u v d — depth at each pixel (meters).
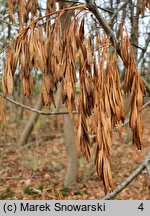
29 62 0.43
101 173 0.40
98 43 0.44
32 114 2.80
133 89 0.41
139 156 2.50
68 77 0.41
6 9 1.35
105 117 0.39
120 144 2.72
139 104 0.41
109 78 0.40
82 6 0.43
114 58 0.40
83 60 0.43
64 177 2.16
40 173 2.31
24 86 0.43
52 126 3.39
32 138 3.15
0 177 2.23
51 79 0.43
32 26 0.43
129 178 0.59
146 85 0.57
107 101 0.40
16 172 2.33
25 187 2.04
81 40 0.43
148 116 3.64
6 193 1.95
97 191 1.95
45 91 0.43
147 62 2.45
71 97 0.41
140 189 1.79
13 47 0.43
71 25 0.42
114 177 2.13
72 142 2.07
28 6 0.52
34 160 2.41
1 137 2.93
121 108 0.40
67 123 2.05
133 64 0.41
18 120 3.19
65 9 0.43
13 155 2.65
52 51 0.43
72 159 2.05
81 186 2.03
